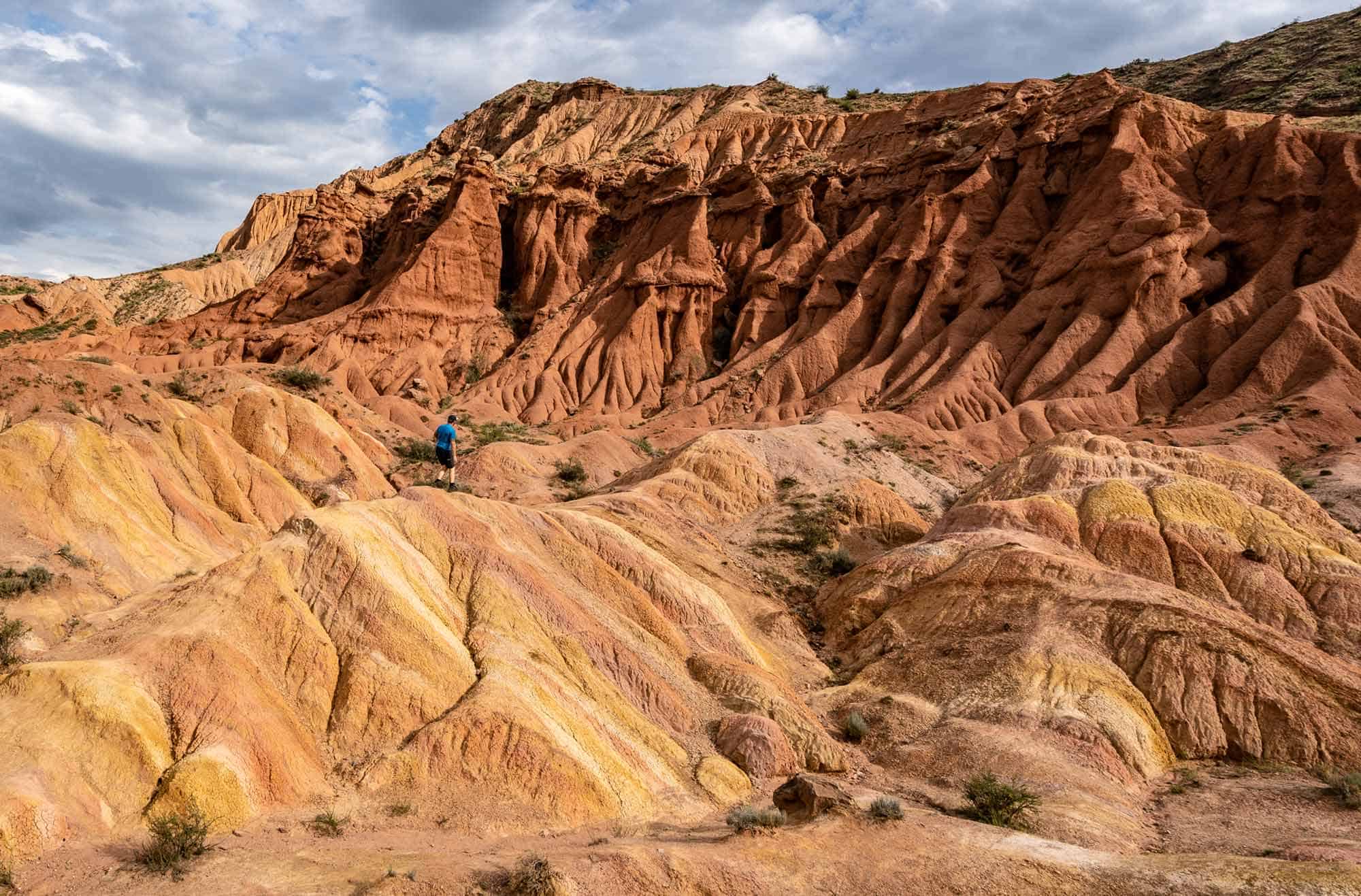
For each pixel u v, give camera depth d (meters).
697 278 101.19
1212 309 72.56
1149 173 83.25
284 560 20.73
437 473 55.97
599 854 14.61
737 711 23.16
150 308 152.62
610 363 95.50
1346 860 15.34
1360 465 52.72
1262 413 62.41
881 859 15.76
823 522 43.50
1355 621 27.59
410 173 188.25
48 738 15.10
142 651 17.59
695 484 46.53
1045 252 84.94
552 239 111.88
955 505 42.41
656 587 27.84
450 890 13.23
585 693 21.25
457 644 20.84
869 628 31.08
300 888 12.93
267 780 16.20
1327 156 77.88
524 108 184.62
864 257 98.38
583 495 56.53
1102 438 42.28
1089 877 15.02
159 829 13.93
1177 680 24.34
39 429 29.52
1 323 129.75
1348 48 114.69
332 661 19.19
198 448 37.22
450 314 104.12
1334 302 67.88
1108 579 28.66
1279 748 22.58
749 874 14.99
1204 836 18.17
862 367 85.25
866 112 127.88
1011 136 97.56
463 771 17.39
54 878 12.91
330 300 117.31
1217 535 31.66
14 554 25.11
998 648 26.58
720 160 127.38
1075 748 21.88
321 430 46.53
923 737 23.30
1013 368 77.62
